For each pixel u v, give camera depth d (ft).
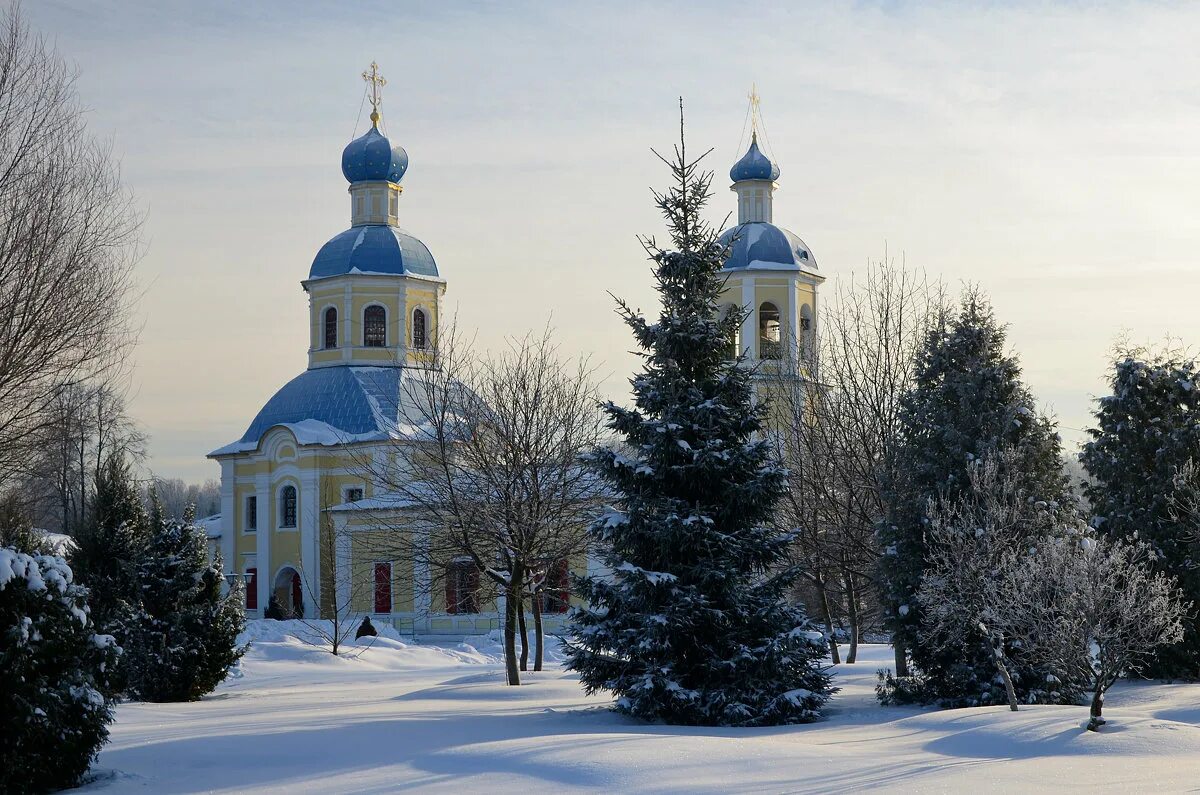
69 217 87.45
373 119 215.92
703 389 74.43
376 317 209.87
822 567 115.14
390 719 71.00
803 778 46.14
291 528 203.62
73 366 88.38
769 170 183.83
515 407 102.01
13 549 49.70
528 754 50.67
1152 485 106.63
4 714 48.14
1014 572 70.49
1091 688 82.33
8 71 84.99
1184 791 43.04
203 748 58.54
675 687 68.74
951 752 55.62
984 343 86.89
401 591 188.14
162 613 96.94
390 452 140.36
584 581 73.72
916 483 85.51
